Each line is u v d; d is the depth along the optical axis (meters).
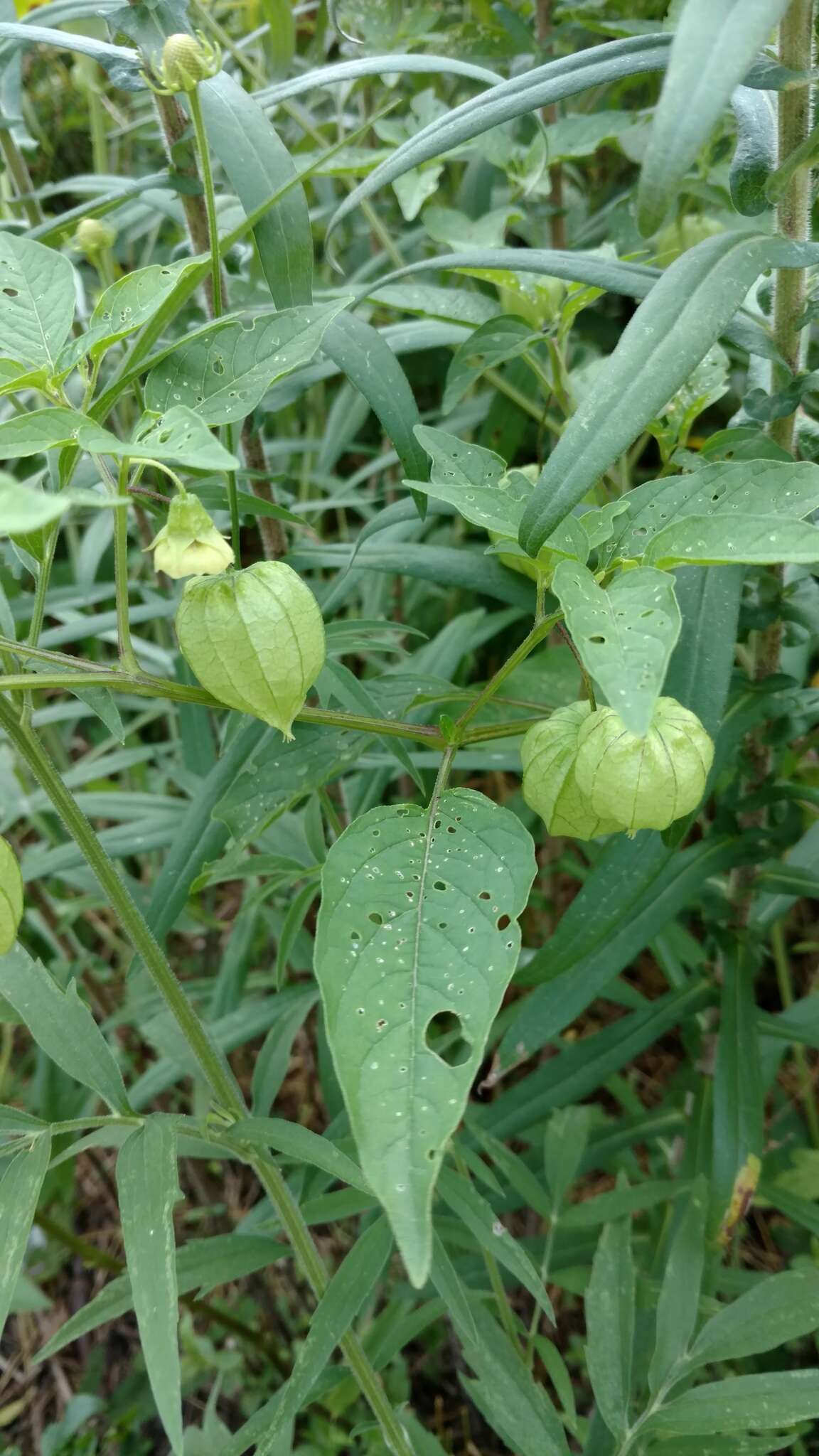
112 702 0.20
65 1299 0.46
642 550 0.18
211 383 0.19
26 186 0.39
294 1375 0.22
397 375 0.24
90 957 0.47
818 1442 0.33
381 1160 0.14
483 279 0.30
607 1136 0.36
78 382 0.37
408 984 0.16
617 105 0.43
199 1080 0.37
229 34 0.48
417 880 0.17
